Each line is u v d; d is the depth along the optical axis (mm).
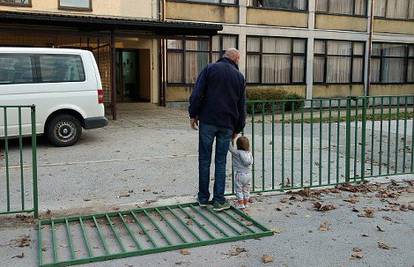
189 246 4461
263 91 20828
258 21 21641
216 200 5512
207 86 5391
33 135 5125
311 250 4398
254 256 4262
